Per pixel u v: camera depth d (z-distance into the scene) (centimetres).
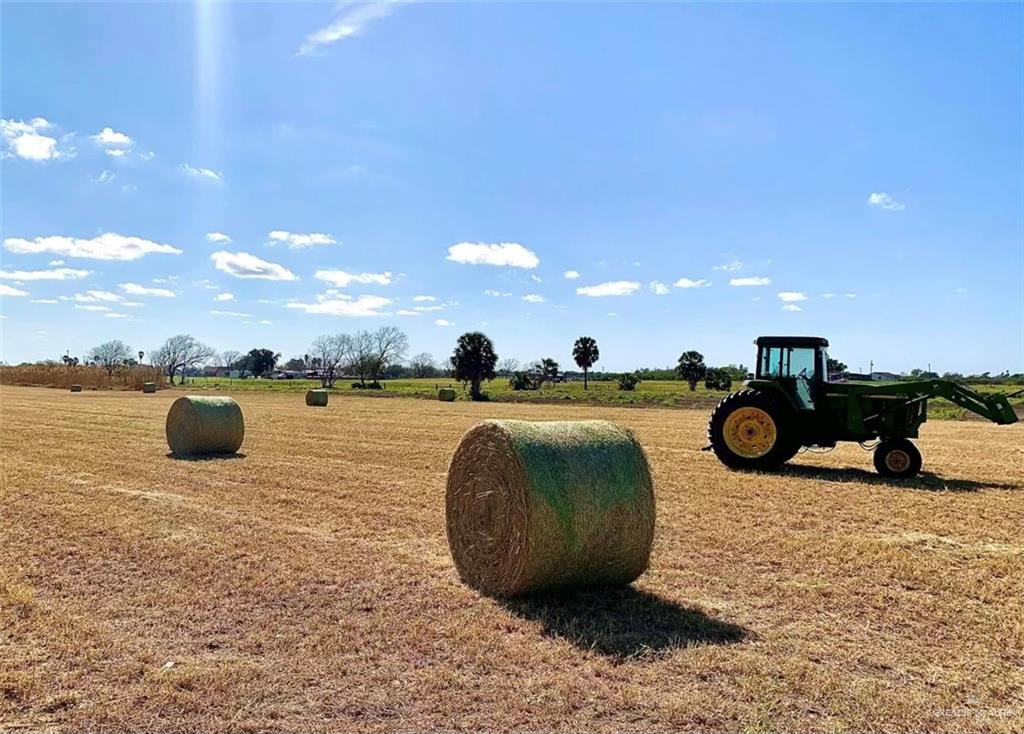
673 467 1334
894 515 916
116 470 1251
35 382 6222
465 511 655
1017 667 466
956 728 390
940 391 1250
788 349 1329
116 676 446
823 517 902
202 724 393
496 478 618
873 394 1276
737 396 1338
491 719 398
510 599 597
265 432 1975
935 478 1225
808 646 496
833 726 391
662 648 489
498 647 492
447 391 4256
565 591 616
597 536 600
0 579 630
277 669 458
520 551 587
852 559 709
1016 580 645
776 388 1320
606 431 646
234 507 944
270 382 8044
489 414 2845
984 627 532
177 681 437
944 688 435
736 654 480
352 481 1149
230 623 535
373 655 479
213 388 6019
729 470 1299
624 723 395
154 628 524
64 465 1305
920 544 776
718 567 686
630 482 620
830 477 1223
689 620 546
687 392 5116
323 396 3509
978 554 736
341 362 8156
